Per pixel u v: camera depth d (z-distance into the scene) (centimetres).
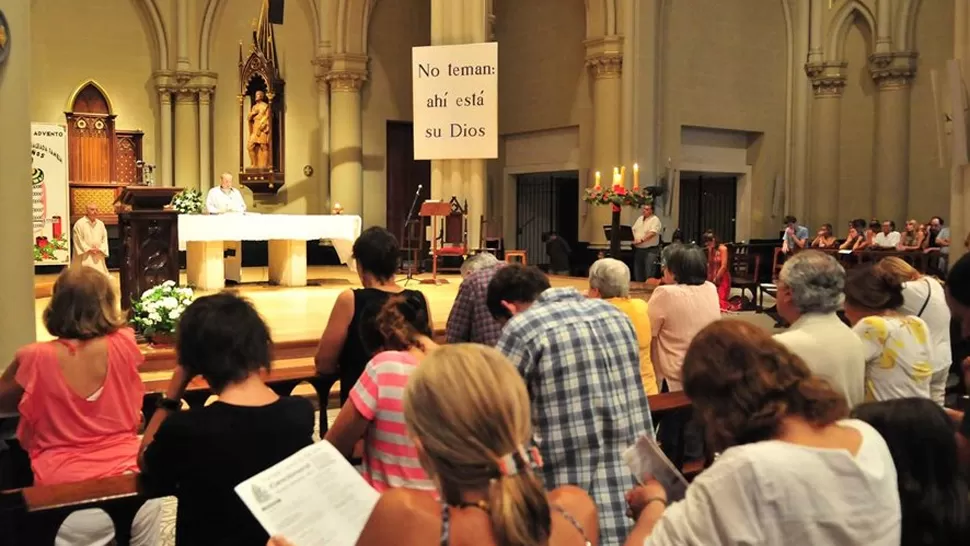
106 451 308
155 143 1725
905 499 191
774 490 164
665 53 1606
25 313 471
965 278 310
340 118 1734
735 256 1416
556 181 1803
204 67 1723
